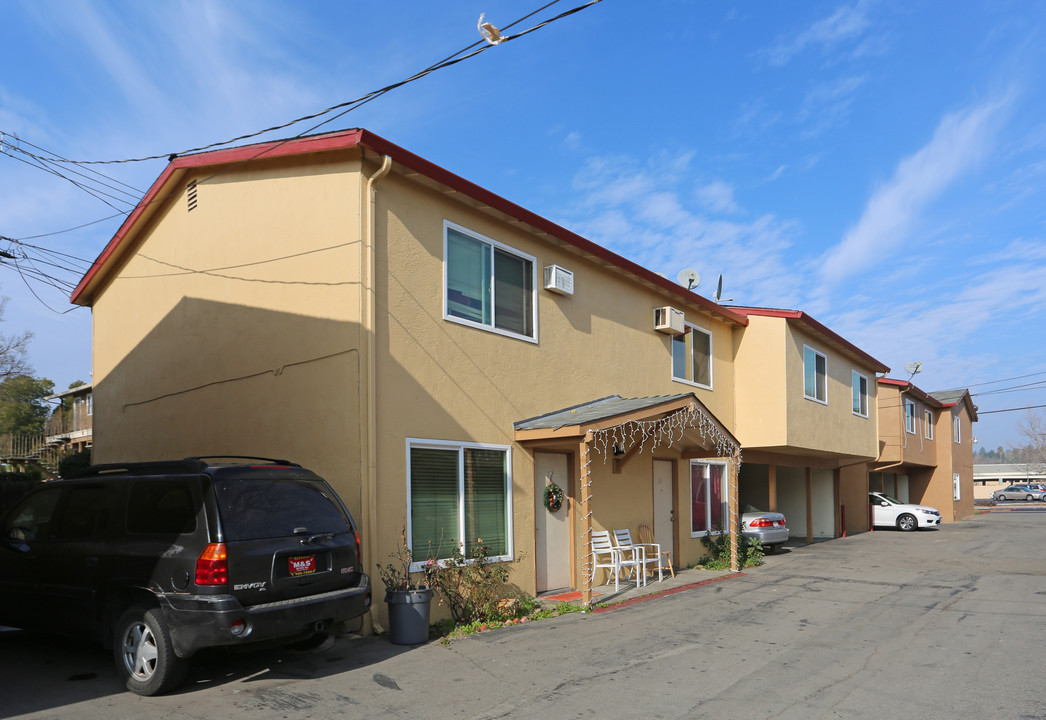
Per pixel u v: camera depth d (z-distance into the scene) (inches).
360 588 279.0
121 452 513.7
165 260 479.5
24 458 909.8
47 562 283.6
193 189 451.5
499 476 418.0
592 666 286.4
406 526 351.9
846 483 1107.3
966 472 1487.5
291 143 370.9
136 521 264.1
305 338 369.1
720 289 711.7
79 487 289.9
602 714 230.5
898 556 703.1
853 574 566.6
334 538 275.7
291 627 250.2
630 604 427.8
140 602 256.5
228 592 237.9
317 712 231.1
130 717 223.5
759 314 693.9
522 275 453.7
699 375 649.6
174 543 248.4
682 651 311.7
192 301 447.5
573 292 483.2
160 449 466.0
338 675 271.7
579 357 495.2
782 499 937.5
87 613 270.1
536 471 452.1
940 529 1090.1
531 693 251.8
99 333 568.1
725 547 627.5
